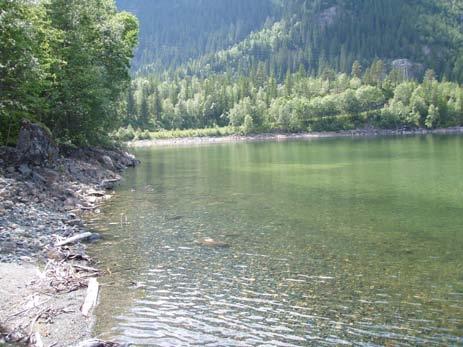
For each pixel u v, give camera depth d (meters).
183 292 16.72
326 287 17.02
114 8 66.44
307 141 147.50
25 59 36.59
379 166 59.47
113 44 56.31
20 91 37.94
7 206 26.88
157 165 65.75
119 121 66.38
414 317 14.50
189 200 34.94
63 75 46.12
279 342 13.16
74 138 51.69
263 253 21.16
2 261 19.16
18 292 16.30
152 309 15.31
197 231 25.25
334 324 14.16
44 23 42.34
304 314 14.86
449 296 16.00
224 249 21.88
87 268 18.98
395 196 36.09
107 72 55.56
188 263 19.89
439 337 13.25
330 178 47.84
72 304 15.58
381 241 22.91
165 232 25.08
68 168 42.53
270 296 16.30
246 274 18.48
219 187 41.88
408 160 67.31
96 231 25.33
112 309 15.30
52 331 13.76
